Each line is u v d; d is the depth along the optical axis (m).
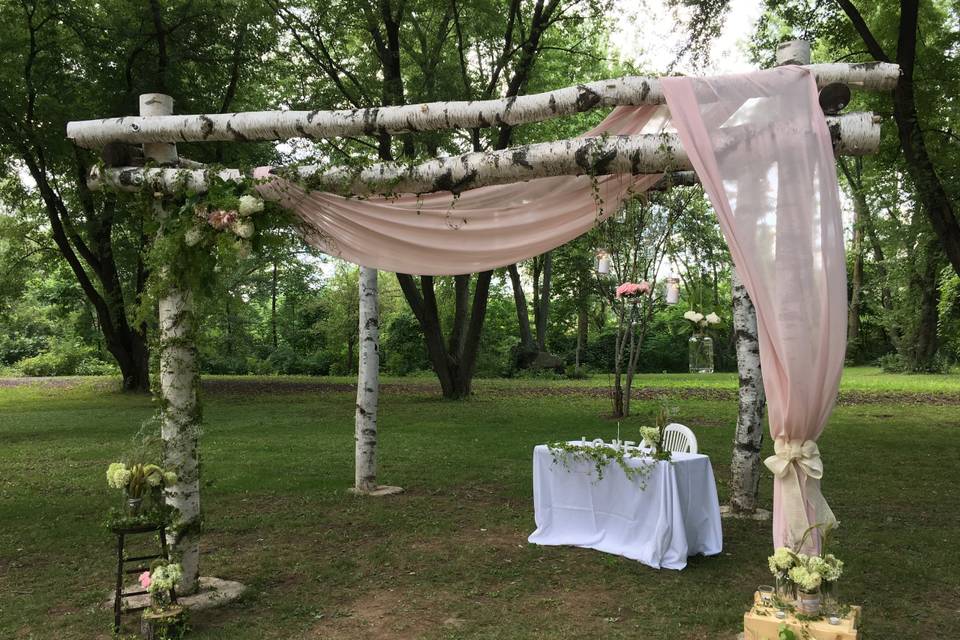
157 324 4.82
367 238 5.08
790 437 3.94
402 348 31.22
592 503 5.96
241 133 4.74
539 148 4.42
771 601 3.75
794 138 3.90
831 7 11.89
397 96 16.19
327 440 12.02
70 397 21.44
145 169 4.80
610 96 4.24
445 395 19.19
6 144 16.62
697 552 5.66
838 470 9.02
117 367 35.41
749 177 3.92
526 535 6.32
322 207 4.96
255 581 5.16
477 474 9.01
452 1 16.08
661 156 4.23
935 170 11.58
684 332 34.25
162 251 4.57
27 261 22.91
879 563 5.39
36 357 36.88
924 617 4.37
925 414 14.95
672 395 19.66
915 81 10.95
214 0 16.61
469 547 5.96
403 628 4.28
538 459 6.24
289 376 31.83
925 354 29.72
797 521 3.90
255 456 10.45
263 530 6.55
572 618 4.41
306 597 4.84
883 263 28.91
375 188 4.70
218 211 4.54
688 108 4.09
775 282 3.84
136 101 16.62
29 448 11.42
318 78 17.03
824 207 3.82
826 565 3.57
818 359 3.79
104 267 20.89
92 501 7.76
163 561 4.28
